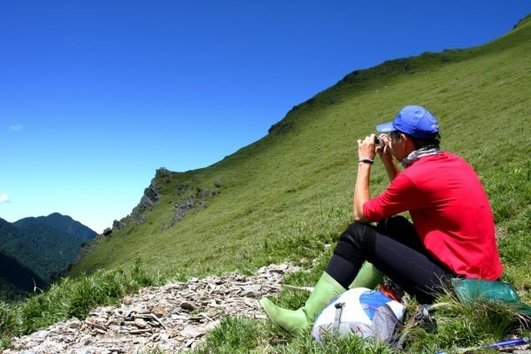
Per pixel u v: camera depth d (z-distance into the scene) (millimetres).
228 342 6285
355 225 5031
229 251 29672
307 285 9961
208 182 125312
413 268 4738
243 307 8945
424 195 4617
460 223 4570
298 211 49438
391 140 4984
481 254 4562
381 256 4863
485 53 134250
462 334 4492
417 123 4781
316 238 15984
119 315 8609
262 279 11578
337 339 4387
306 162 98875
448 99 82125
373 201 4863
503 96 68688
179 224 111812
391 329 4488
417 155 4812
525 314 4441
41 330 8555
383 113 107438
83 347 7375
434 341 4512
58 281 10633
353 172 66688
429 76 127750
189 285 10953
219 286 10719
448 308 4656
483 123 55781
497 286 4543
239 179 115688
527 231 10992
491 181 17094
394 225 5078
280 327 5324
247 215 74562
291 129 134125
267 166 115312
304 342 4762
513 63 90562
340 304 4695
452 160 4785
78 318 9031
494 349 4160
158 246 89625
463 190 4594
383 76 147250
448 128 64000
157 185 159625
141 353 6730
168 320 8492
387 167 5309
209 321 8352
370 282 5352
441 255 4648
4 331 8391
